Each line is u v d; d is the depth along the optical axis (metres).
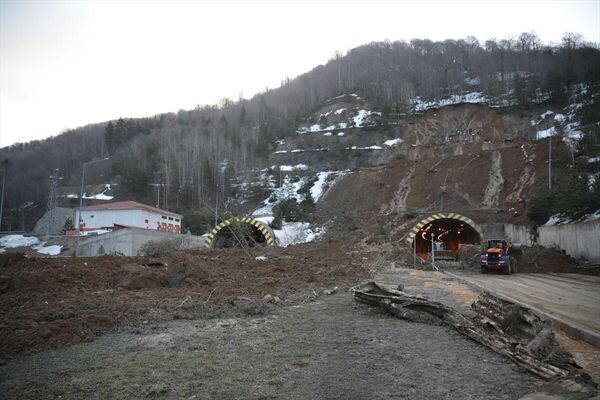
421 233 36.69
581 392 4.94
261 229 34.16
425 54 163.50
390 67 152.25
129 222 52.56
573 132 68.69
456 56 150.25
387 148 85.31
